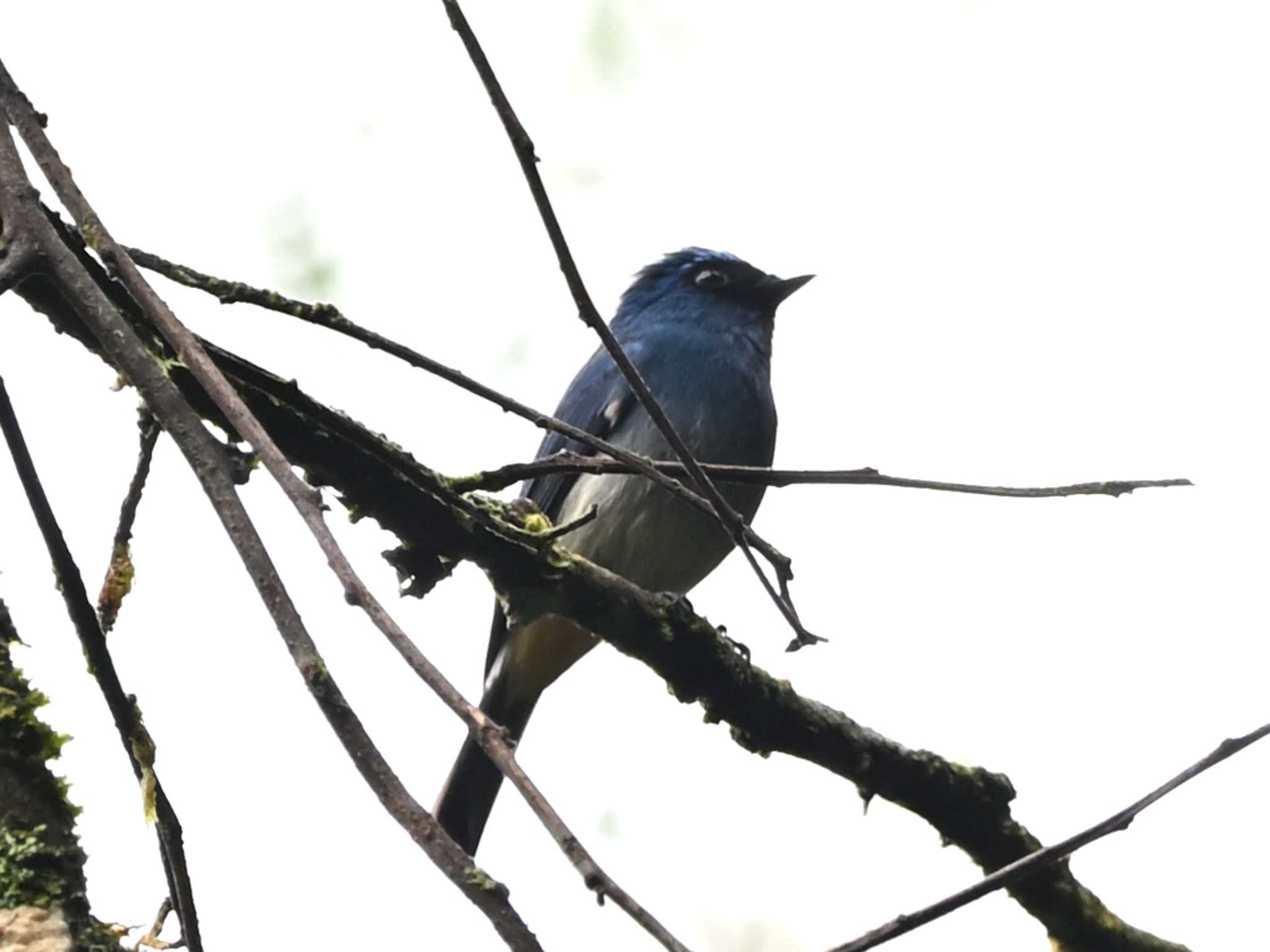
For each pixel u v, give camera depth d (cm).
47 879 434
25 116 464
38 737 459
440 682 333
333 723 331
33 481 507
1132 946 882
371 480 669
